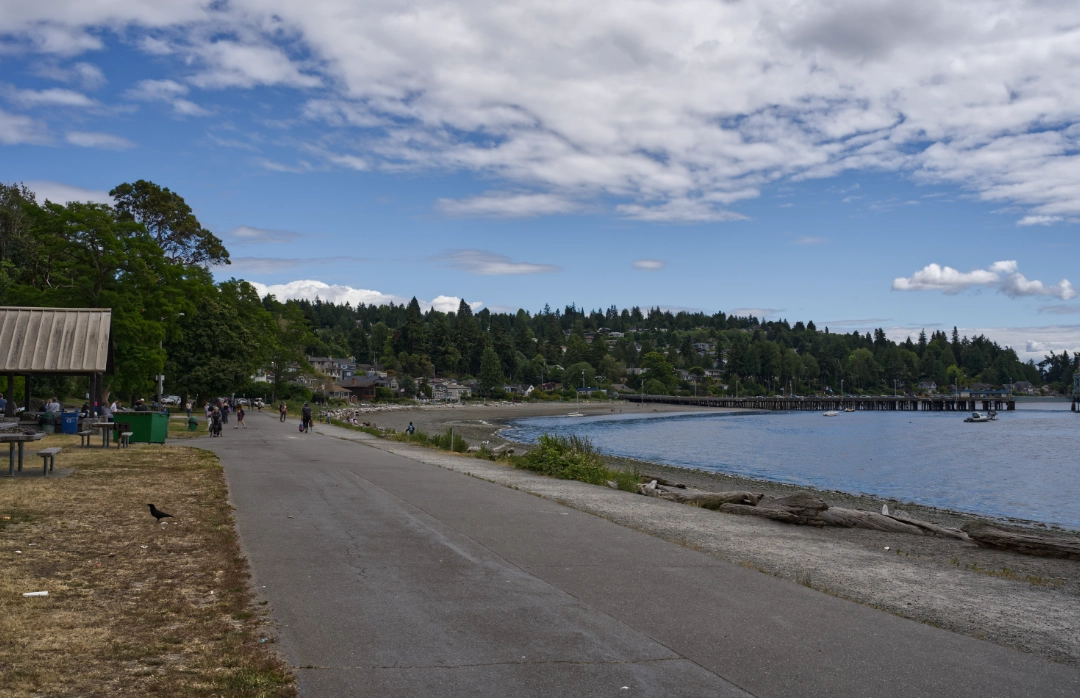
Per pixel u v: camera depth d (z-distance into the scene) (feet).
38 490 41.27
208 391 185.78
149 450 73.51
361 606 22.24
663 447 196.03
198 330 183.73
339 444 97.25
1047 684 17.76
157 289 142.82
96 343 83.30
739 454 174.81
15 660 16.79
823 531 47.55
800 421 376.27
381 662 17.71
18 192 199.93
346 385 496.64
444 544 31.73
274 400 307.17
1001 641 21.89
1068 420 396.37
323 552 29.25
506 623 21.07
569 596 24.20
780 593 25.62
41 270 187.73
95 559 26.50
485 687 16.37
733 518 47.88
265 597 22.76
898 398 593.01
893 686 17.21
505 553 30.53
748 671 17.85
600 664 18.04
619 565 29.14
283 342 307.58
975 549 43.37
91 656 17.37
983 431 286.87
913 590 28.30
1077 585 32.89
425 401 524.52
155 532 31.42
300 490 46.93
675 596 24.67
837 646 19.98
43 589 22.52
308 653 18.15
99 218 134.10
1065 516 87.97
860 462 156.66
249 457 70.74
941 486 116.67
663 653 18.97
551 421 361.30
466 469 68.74
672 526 41.29
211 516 35.76
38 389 166.71
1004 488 114.52
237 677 16.39
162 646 18.24
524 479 62.90
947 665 18.85
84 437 83.61
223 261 216.13
